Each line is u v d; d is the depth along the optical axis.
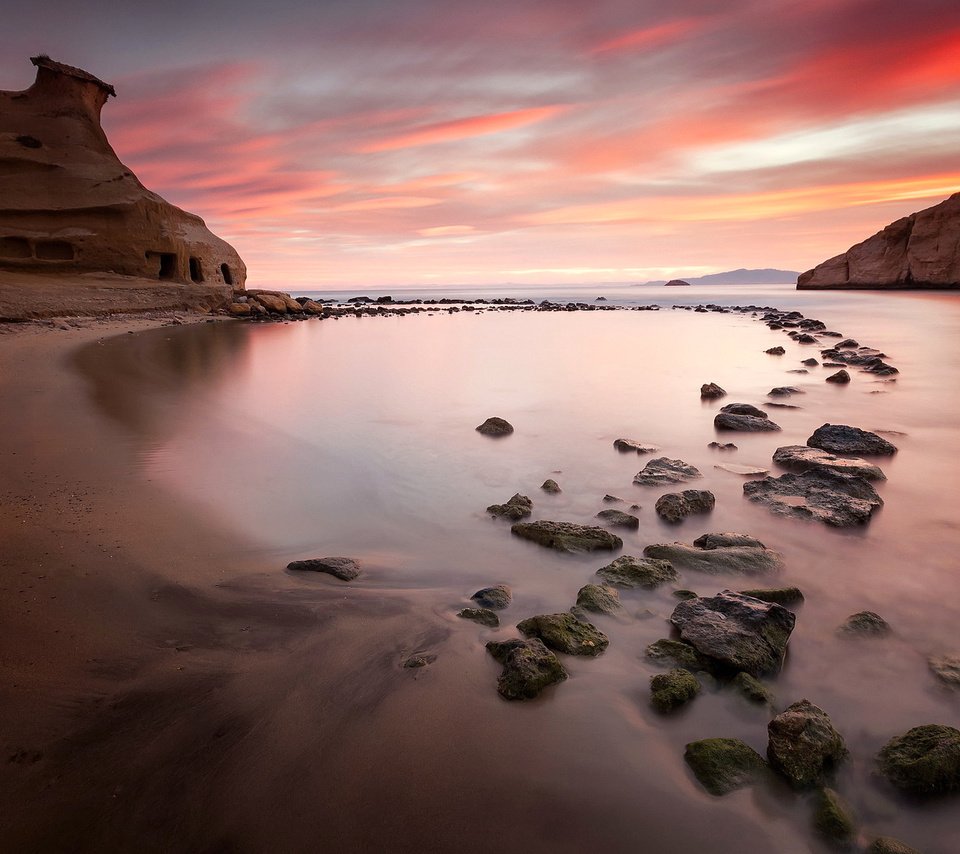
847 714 3.46
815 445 9.33
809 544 5.85
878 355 19.55
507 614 4.47
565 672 3.70
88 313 30.73
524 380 16.78
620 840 2.55
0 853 2.41
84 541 5.24
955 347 22.06
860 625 4.34
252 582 4.80
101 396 11.93
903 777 2.92
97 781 2.78
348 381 16.45
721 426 10.76
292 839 2.53
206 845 2.49
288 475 7.83
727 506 6.90
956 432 10.20
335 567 5.07
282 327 36.56
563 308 64.88
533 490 7.54
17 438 8.52
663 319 45.00
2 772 2.79
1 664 3.52
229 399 13.16
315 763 2.93
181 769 2.87
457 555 5.57
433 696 3.46
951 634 4.28
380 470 8.30
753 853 2.52
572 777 2.88
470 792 2.78
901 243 72.19
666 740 3.18
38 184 40.97
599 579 5.02
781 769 2.91
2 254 38.81
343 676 3.61
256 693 3.43
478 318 48.69
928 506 6.86
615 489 7.60
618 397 14.05
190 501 6.55
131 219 42.41
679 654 3.89
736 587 4.97
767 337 29.16
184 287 40.53
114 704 3.28
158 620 4.14
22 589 4.35
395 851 2.48
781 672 3.84
